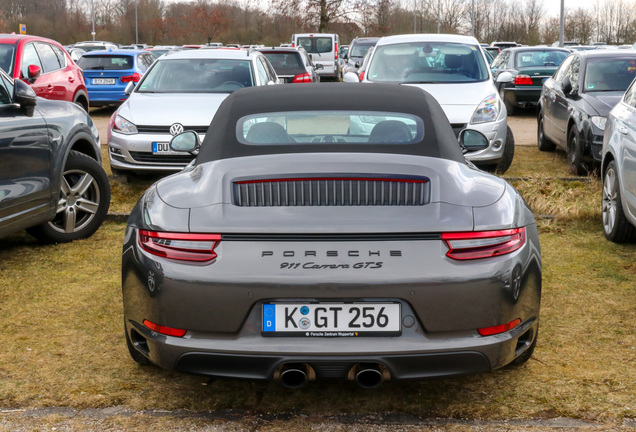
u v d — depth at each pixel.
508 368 3.27
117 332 3.73
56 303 4.17
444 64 8.88
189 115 7.50
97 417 2.81
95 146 5.72
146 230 2.71
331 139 3.12
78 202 5.55
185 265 2.58
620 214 5.32
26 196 4.61
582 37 67.56
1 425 2.73
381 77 8.83
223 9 64.25
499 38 67.44
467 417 2.81
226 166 2.89
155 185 3.04
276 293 2.51
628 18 67.25
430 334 2.55
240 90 3.70
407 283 2.50
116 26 69.62
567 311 4.02
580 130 7.92
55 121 5.03
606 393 3.00
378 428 2.72
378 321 2.54
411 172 2.77
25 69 9.72
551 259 5.11
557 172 8.58
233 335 2.56
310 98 3.47
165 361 2.65
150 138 7.42
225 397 3.00
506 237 2.65
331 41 31.38
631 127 5.16
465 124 7.66
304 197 2.67
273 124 3.22
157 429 2.71
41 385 3.09
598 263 4.99
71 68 11.25
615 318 3.90
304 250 2.53
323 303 2.53
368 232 2.52
